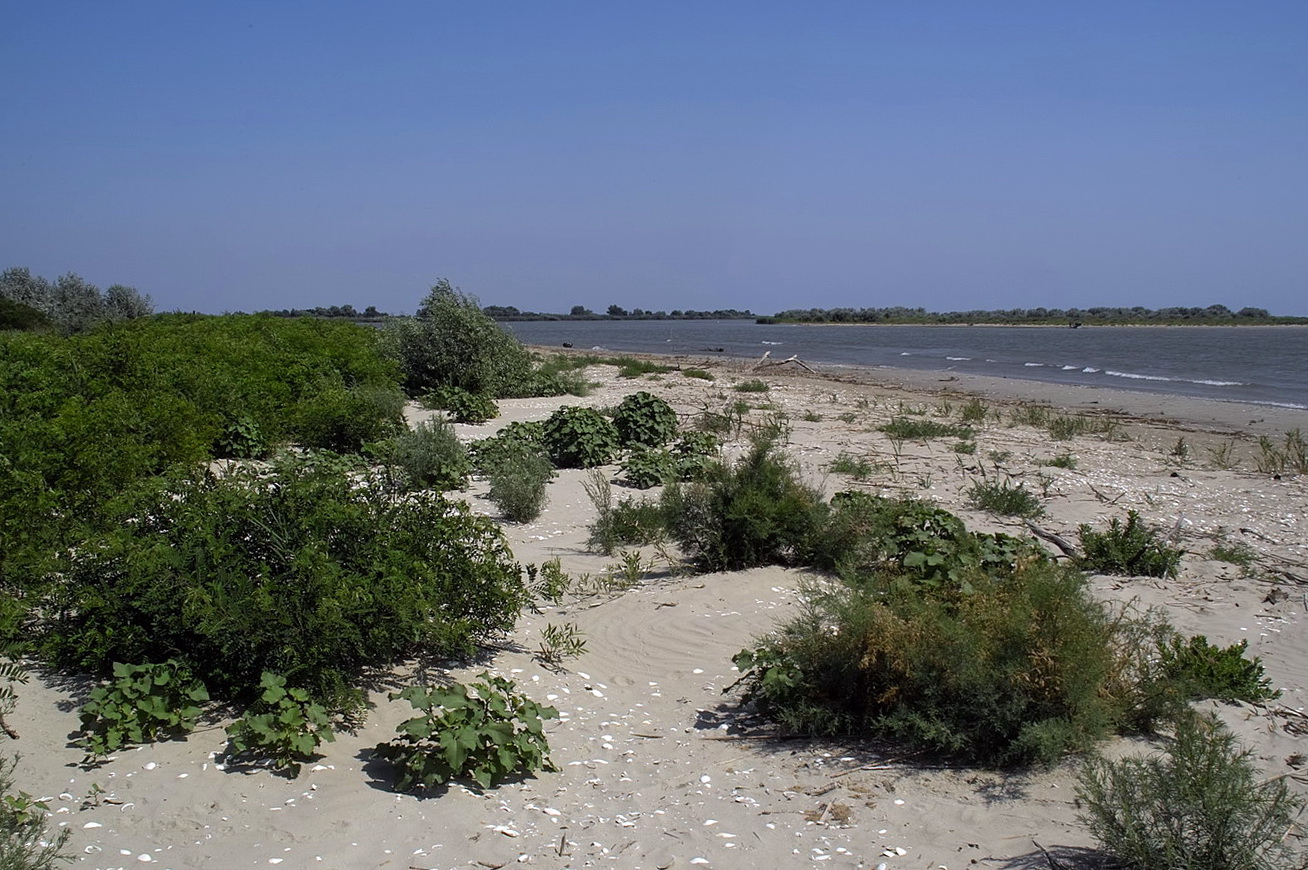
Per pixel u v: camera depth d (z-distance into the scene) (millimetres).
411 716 5176
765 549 8578
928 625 5141
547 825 4211
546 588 6938
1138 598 7008
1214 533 10445
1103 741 4797
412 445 12344
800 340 82500
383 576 5434
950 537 8219
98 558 5168
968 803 4406
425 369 23734
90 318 43281
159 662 5090
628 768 4895
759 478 8719
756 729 5395
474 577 6004
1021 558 6590
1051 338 80562
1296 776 4566
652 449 14172
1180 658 5684
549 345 71625
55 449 8391
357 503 5895
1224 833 3516
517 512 10336
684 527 8641
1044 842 3990
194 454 10758
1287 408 25000
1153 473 14469
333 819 4094
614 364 39562
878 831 4172
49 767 4316
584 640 6797
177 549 5164
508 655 6270
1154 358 48406
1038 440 17828
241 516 5453
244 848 3822
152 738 4617
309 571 5062
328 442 14312
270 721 4512
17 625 5312
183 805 4094
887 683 5156
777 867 3873
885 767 4840
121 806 4059
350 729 4941
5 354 15570
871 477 13242
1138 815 3670
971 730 4855
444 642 5574
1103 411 24547
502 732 4590
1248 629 7141
